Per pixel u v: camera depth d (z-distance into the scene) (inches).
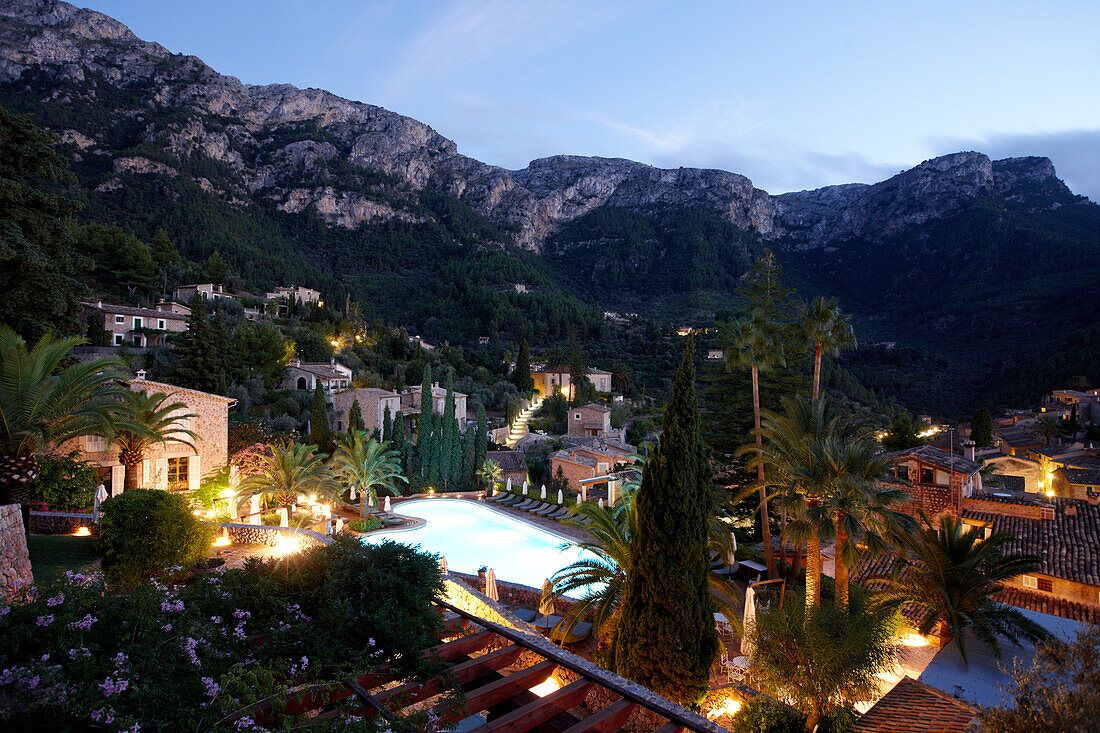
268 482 1143.6
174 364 1945.1
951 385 4859.7
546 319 6210.6
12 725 176.9
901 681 590.9
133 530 546.0
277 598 309.4
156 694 209.6
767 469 1048.2
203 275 3754.9
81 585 260.2
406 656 280.1
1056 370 4205.2
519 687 280.1
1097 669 374.6
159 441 912.3
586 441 2696.9
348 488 1529.3
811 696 511.8
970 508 1175.6
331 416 2185.0
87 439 979.3
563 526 1337.4
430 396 1935.3
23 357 556.1
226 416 1237.1
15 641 210.8
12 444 569.9
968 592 741.9
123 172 6776.6
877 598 813.9
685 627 547.2
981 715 410.0
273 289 4692.4
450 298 6668.3
